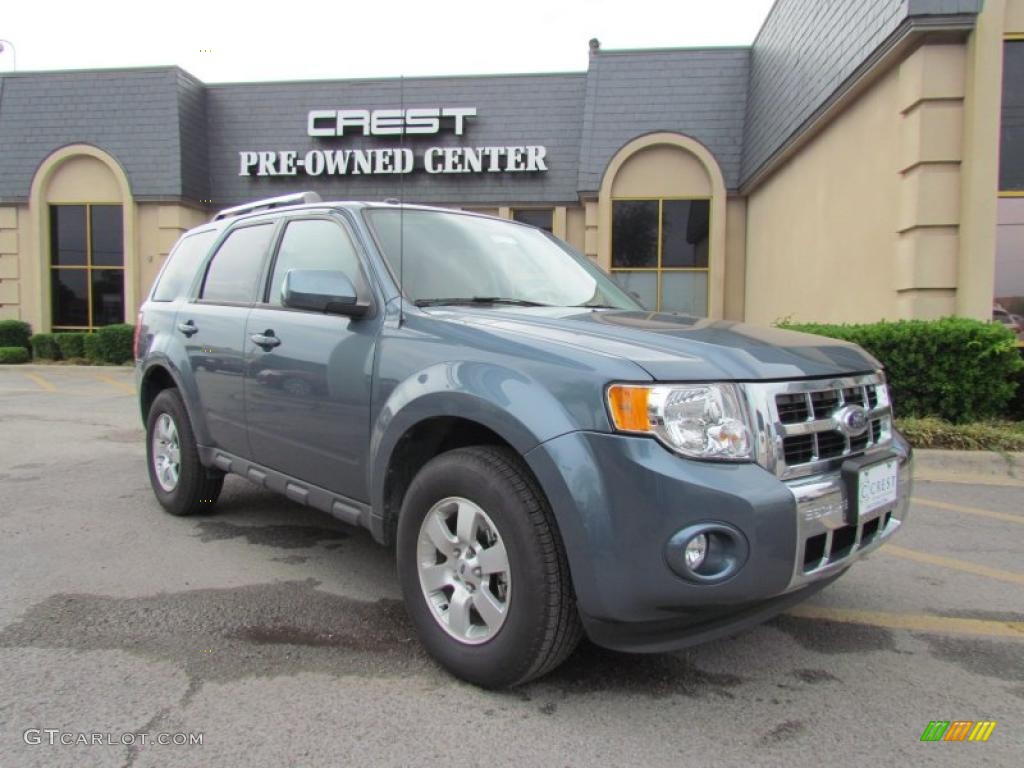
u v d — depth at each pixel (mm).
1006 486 6188
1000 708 2732
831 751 2436
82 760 2309
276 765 2301
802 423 2615
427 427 3047
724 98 14938
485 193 16109
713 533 2354
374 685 2793
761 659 3098
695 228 15141
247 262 4383
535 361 2646
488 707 2654
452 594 2836
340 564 4105
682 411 2406
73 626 3260
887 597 3822
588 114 15273
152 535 4574
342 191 16672
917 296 7887
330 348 3465
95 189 16828
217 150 17297
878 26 8156
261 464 4066
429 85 16500
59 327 17188
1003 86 7824
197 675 2850
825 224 10445
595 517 2375
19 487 5766
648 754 2393
